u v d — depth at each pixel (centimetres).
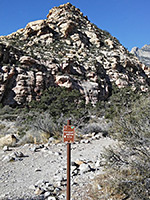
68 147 389
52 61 3919
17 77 3275
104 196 416
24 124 1652
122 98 2819
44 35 5281
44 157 809
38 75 3450
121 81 4528
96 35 6194
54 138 1173
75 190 479
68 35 5709
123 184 403
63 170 630
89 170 605
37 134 1202
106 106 2953
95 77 4141
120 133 484
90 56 5038
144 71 6106
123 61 5412
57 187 504
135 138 450
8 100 3102
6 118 2442
